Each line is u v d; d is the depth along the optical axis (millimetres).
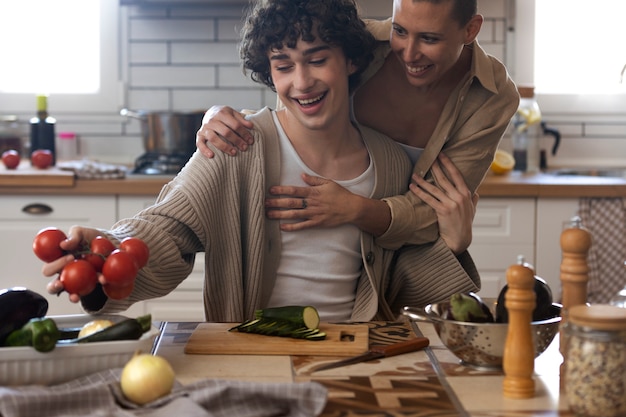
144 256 1526
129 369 1244
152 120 3502
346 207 1998
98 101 4039
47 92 4062
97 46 4066
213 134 1973
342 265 2047
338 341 1598
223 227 1978
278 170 2020
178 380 1396
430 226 2082
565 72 4141
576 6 4117
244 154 1981
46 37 4066
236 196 1970
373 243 2078
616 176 3873
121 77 4035
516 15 4027
